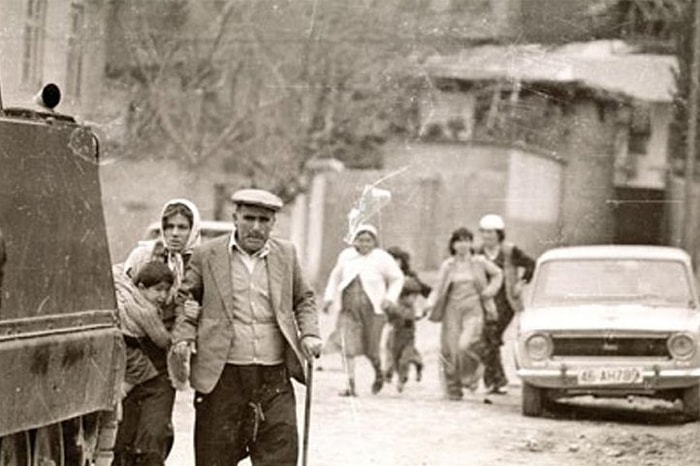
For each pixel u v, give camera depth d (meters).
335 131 54.72
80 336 12.84
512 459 21.41
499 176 54.22
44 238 12.27
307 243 55.47
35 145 12.19
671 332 25.45
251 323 15.10
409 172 54.72
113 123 52.09
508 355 35.00
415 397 28.30
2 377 11.30
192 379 15.07
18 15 37.06
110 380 13.62
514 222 53.53
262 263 15.18
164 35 52.06
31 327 11.95
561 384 25.50
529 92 53.16
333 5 54.03
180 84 53.56
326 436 22.70
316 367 32.16
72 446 13.41
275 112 54.72
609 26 52.03
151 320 14.99
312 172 55.38
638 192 52.69
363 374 31.67
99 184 13.64
